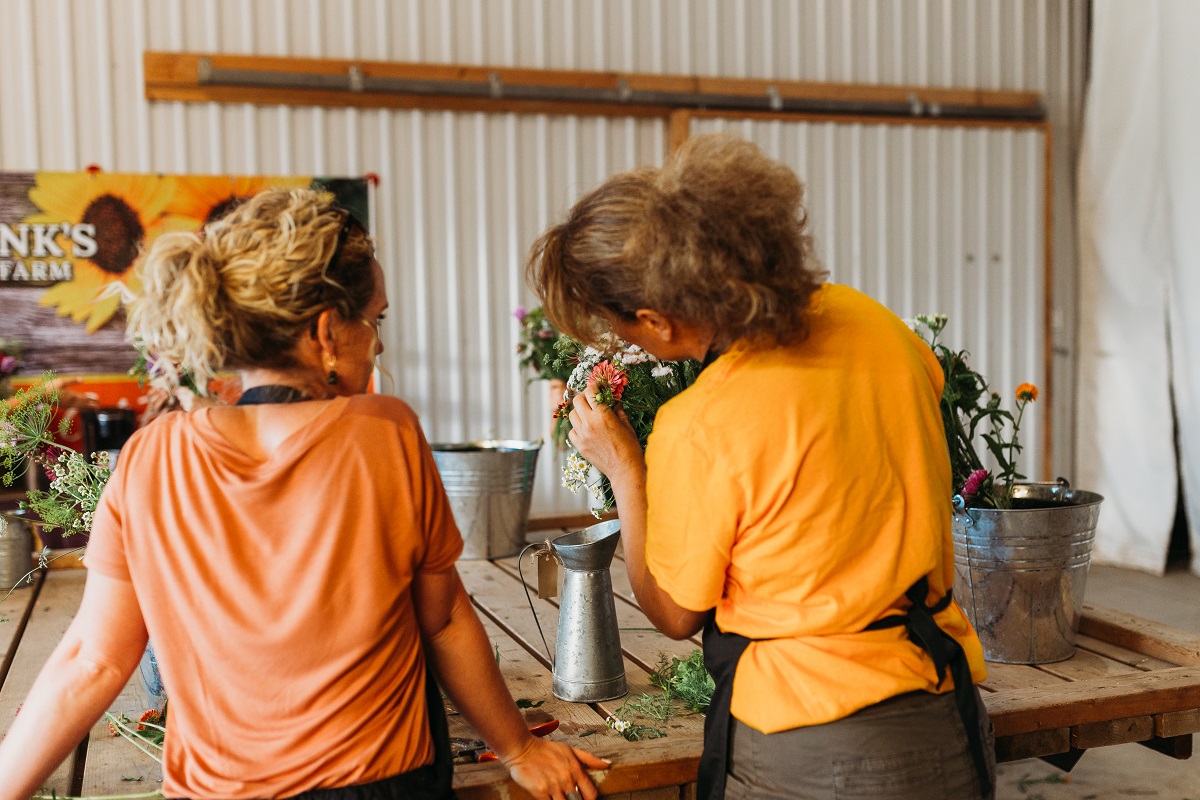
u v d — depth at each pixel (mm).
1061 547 2240
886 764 1296
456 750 1757
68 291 5008
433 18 5441
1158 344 5445
